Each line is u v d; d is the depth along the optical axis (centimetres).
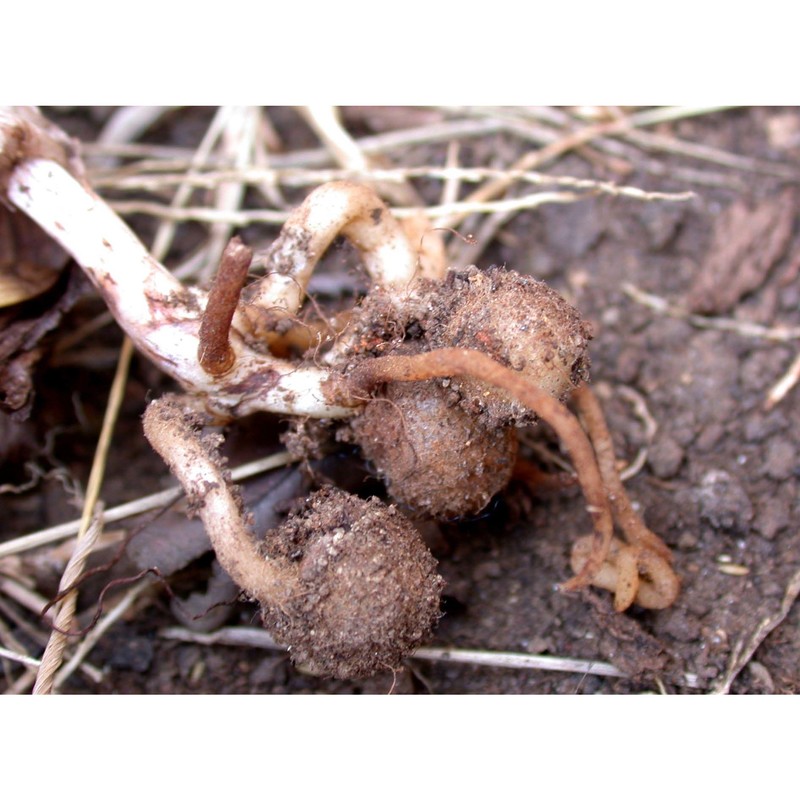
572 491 12
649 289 14
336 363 10
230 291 9
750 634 11
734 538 12
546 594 11
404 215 13
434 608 9
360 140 16
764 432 12
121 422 13
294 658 9
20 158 11
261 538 11
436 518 10
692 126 16
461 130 16
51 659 10
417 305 10
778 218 14
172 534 11
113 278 11
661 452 12
